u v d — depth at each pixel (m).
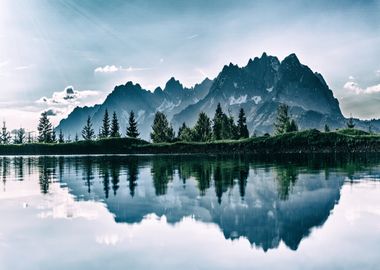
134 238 12.79
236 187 25.50
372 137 88.81
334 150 88.44
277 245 11.84
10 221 15.42
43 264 10.21
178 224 14.85
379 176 31.28
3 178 34.47
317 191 23.08
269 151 95.12
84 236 13.02
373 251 11.01
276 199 20.44
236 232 13.52
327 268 9.72
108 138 126.69
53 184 28.77
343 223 14.61
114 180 31.36
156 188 25.70
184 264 10.13
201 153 104.75
